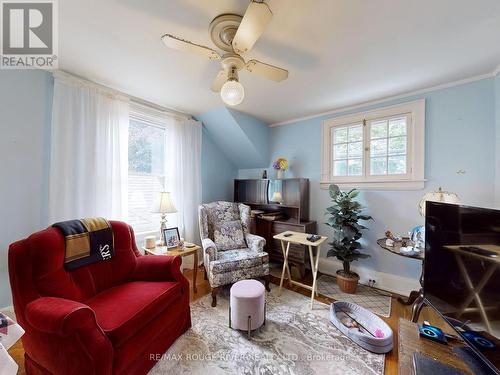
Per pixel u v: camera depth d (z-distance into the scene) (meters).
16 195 1.84
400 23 1.38
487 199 2.04
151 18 1.38
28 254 1.26
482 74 2.03
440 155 2.25
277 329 1.82
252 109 2.96
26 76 1.88
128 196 2.63
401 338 1.04
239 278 2.29
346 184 2.86
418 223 2.38
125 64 1.92
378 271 2.61
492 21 1.36
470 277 0.90
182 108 3.01
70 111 2.03
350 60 1.81
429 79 2.12
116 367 1.14
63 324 1.01
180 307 1.69
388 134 2.57
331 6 1.25
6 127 1.79
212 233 2.80
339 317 1.95
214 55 1.45
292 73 2.01
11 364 0.81
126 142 2.45
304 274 2.87
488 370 0.83
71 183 2.04
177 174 3.02
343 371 1.41
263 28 1.12
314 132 3.18
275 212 3.49
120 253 1.78
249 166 3.97
